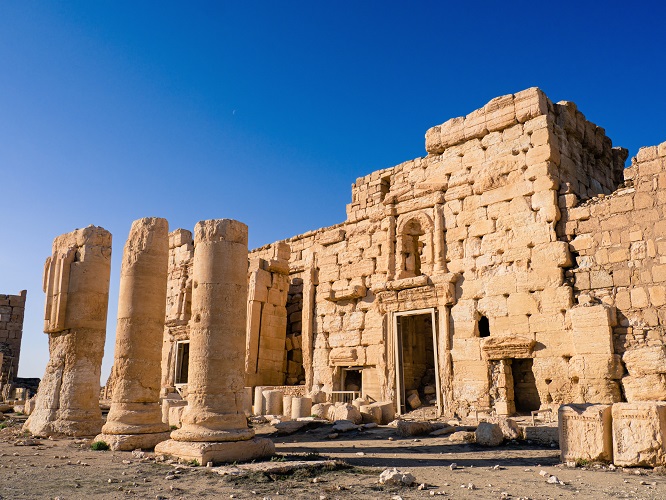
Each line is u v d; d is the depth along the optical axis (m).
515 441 16.72
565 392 19.42
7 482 10.50
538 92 22.11
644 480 10.76
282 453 14.21
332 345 28.00
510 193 22.22
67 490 9.77
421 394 25.64
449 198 24.33
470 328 22.36
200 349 13.98
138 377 16.69
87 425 18.56
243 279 14.91
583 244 20.23
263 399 25.44
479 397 21.47
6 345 44.75
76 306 19.48
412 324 27.06
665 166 19.08
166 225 18.38
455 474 11.60
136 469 11.97
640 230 19.12
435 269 23.89
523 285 21.12
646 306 18.45
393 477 10.37
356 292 26.95
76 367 19.08
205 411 13.46
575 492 9.68
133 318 17.09
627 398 17.97
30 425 19.05
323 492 9.62
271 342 31.55
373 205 28.36
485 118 23.61
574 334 19.28
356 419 20.98
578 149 23.84
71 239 20.47
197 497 9.23
